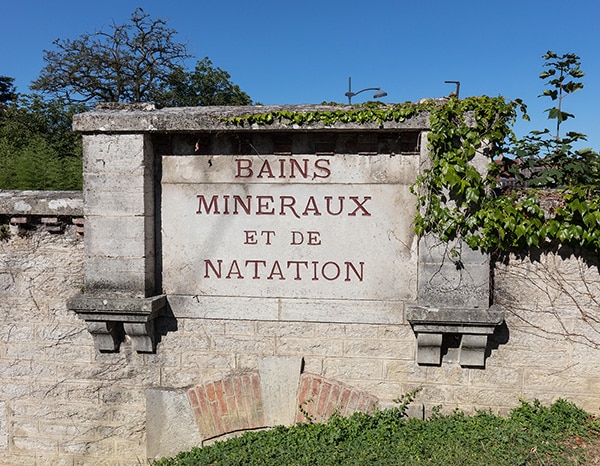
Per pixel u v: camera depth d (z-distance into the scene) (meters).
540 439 4.14
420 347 4.54
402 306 4.59
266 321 4.72
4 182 10.37
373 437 4.35
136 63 24.55
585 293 4.48
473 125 4.24
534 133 5.09
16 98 23.08
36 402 5.04
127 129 4.48
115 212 4.57
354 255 4.60
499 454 3.97
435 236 4.36
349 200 4.57
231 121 4.40
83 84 23.98
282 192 4.62
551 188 4.69
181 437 4.80
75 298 4.58
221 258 4.72
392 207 4.54
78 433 5.00
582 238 4.28
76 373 4.96
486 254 4.34
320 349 4.70
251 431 4.73
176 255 4.76
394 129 4.33
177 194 4.72
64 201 4.77
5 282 4.99
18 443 5.08
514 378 4.59
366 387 4.68
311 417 4.69
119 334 4.88
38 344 5.00
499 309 4.35
